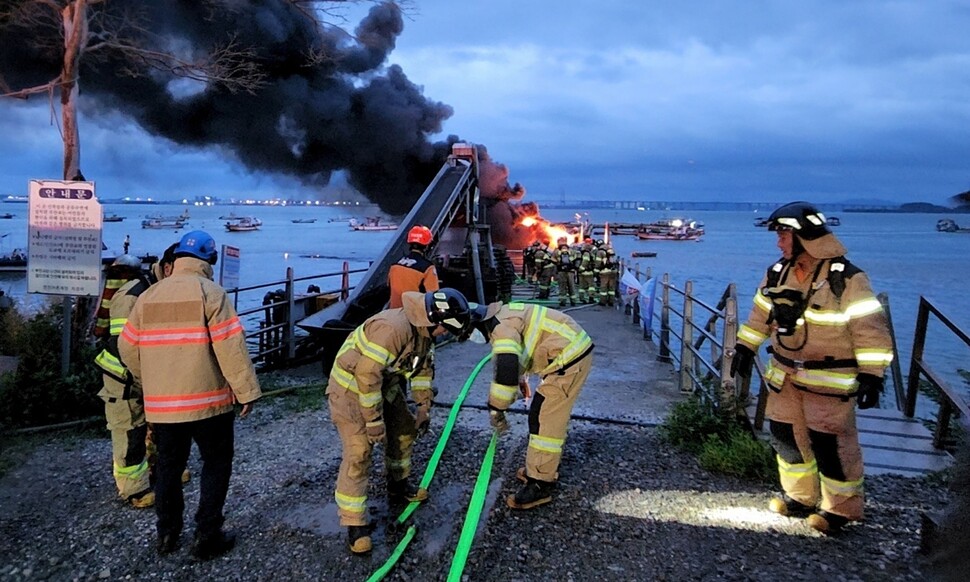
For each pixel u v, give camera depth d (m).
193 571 3.62
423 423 4.16
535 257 21.31
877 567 3.46
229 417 3.74
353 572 3.57
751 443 4.87
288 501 4.46
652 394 7.52
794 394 3.92
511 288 19.45
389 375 3.88
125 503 4.44
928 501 4.23
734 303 5.47
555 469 4.28
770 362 4.01
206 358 3.57
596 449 5.39
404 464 4.25
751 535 3.88
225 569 3.63
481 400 6.91
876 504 4.21
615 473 4.86
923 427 5.48
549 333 4.18
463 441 5.54
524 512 4.24
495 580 3.49
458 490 4.57
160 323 3.52
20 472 4.96
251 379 3.62
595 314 15.02
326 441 5.73
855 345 3.55
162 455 3.66
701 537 3.88
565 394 4.18
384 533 3.97
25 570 3.61
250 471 5.02
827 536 3.84
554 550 3.78
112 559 3.73
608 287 16.55
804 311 3.70
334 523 4.12
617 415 6.39
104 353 4.22
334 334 8.11
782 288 3.72
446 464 5.04
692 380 7.08
